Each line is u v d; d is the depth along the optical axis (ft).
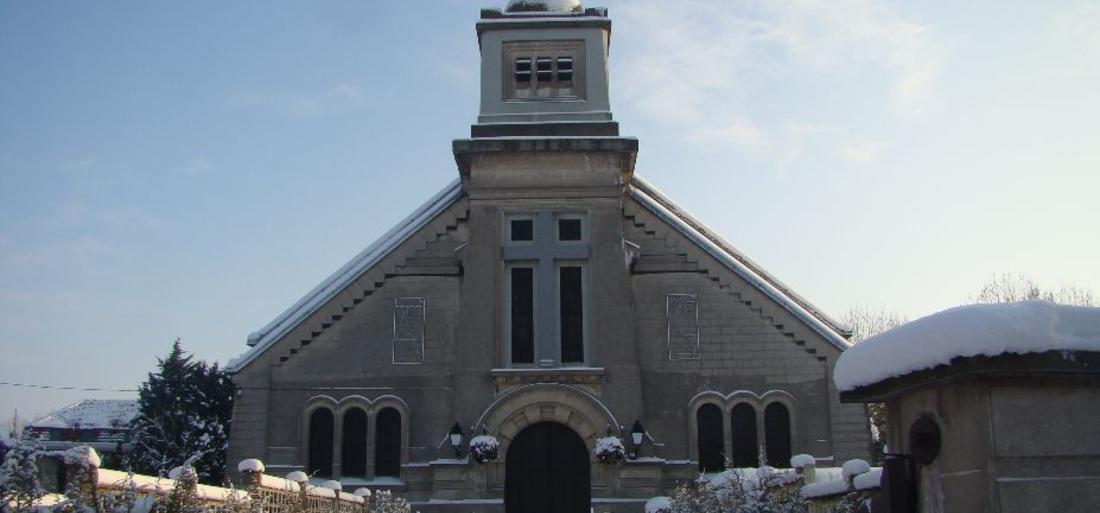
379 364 103.76
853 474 47.47
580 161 106.73
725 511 53.52
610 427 99.50
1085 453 20.94
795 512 52.37
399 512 86.28
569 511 99.40
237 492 56.39
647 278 106.11
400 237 107.14
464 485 98.84
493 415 100.12
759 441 101.30
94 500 42.83
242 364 103.24
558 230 106.11
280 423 102.17
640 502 97.81
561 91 111.75
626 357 101.71
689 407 102.32
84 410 224.53
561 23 112.68
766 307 104.53
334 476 100.48
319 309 104.88
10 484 39.50
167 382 171.42
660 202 116.37
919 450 22.94
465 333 102.53
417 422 102.42
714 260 106.22
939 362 21.61
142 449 162.30
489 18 113.29
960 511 21.77
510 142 105.81
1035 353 20.57
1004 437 20.95
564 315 104.58
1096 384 21.25
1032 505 20.68
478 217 105.70
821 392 102.42
